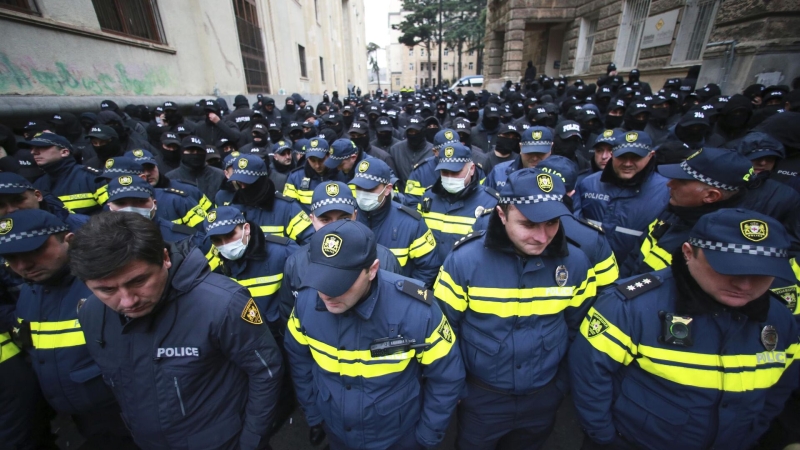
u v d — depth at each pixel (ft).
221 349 4.90
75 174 11.37
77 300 5.52
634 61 40.09
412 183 13.10
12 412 5.52
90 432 6.57
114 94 21.18
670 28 34.40
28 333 5.52
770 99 16.52
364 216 8.94
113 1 21.49
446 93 44.21
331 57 73.92
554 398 6.03
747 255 3.72
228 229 6.69
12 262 4.91
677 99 18.45
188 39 28.53
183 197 10.78
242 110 25.34
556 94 31.78
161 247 4.16
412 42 128.88
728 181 5.57
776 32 23.11
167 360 4.66
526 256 5.39
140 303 4.14
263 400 5.27
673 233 6.52
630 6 40.70
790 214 6.86
